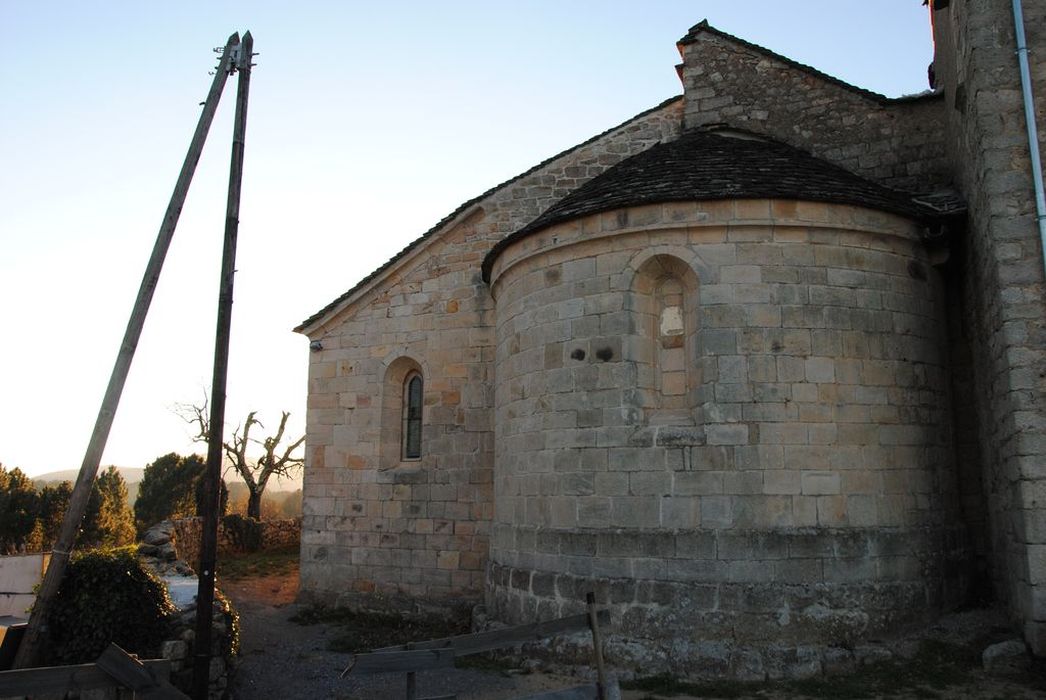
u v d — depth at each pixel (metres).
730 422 10.37
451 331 15.83
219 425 9.70
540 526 11.34
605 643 10.23
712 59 15.80
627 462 10.70
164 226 10.27
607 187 11.90
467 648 7.37
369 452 16.14
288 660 12.05
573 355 11.34
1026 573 9.17
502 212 15.95
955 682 8.95
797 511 10.15
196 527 21.61
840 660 9.55
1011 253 9.72
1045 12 10.12
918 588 10.39
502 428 12.60
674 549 10.27
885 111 14.41
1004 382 9.79
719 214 10.84
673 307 11.18
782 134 15.03
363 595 15.58
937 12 14.20
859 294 10.91
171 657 9.14
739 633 9.85
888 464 10.63
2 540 37.75
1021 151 9.93
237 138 10.47
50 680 6.16
